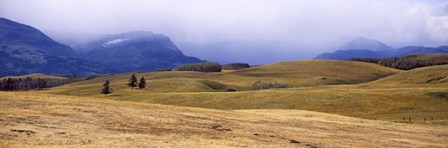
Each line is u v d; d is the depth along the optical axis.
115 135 23.50
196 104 88.50
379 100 76.25
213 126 31.12
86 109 34.38
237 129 30.80
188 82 164.12
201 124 31.94
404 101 75.25
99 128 25.86
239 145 22.92
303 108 74.00
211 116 38.28
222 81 190.88
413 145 28.86
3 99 36.78
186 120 33.56
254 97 87.06
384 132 36.25
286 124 37.12
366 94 81.69
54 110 31.92
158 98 101.62
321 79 199.75
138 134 24.66
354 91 91.31
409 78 163.62
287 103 78.56
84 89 167.38
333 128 36.94
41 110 31.31
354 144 27.31
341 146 25.91
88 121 28.28
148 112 36.84
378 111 68.75
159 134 25.41
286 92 89.94
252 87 166.38
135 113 35.12
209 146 21.61
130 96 114.69
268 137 27.59
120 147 19.52
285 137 28.25
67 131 23.52
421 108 69.50
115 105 40.97
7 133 20.92
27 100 37.72
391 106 71.75
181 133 26.56
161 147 20.34
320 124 39.53
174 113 38.00
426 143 30.45
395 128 40.50
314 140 27.88
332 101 77.25
